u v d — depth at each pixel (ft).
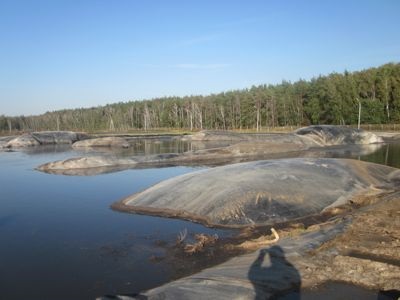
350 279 27.50
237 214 45.19
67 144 202.80
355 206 49.55
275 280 27.25
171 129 334.03
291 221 44.68
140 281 31.37
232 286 26.18
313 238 35.09
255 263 30.04
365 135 150.10
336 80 242.78
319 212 47.21
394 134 183.62
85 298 29.12
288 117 269.03
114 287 30.60
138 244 39.47
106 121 391.86
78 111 448.65
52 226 47.34
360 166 62.49
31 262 36.29
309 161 62.13
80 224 47.47
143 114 370.32
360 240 34.76
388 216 41.42
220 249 37.06
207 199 48.96
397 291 25.68
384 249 32.53
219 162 104.06
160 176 83.41
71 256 37.35
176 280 28.84
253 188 49.08
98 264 35.09
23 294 30.04
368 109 218.79
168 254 36.52
